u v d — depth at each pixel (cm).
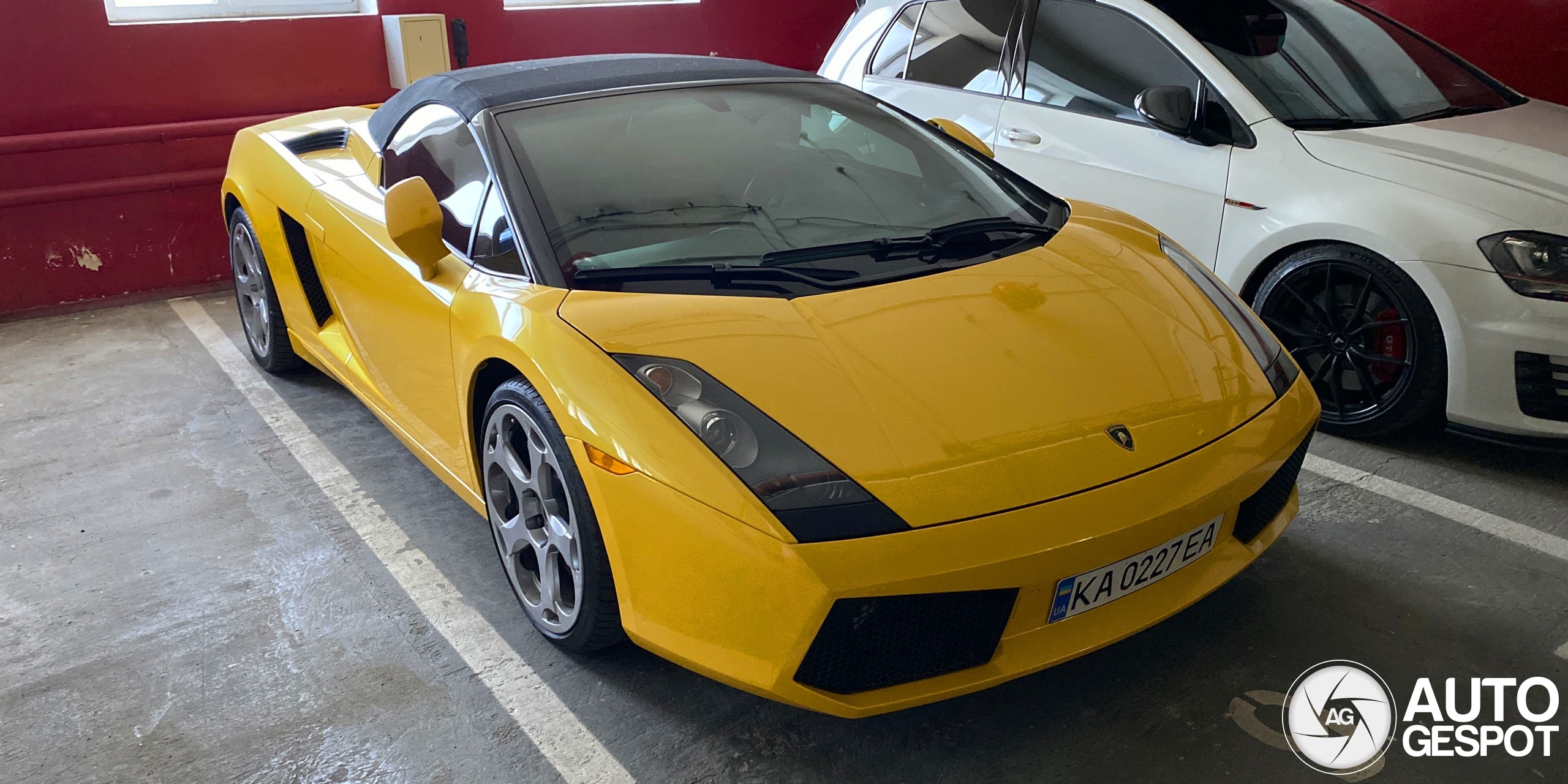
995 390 163
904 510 145
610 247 194
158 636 210
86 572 235
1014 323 179
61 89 426
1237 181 298
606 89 239
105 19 429
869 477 148
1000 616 154
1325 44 331
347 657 201
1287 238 286
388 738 178
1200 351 185
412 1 509
